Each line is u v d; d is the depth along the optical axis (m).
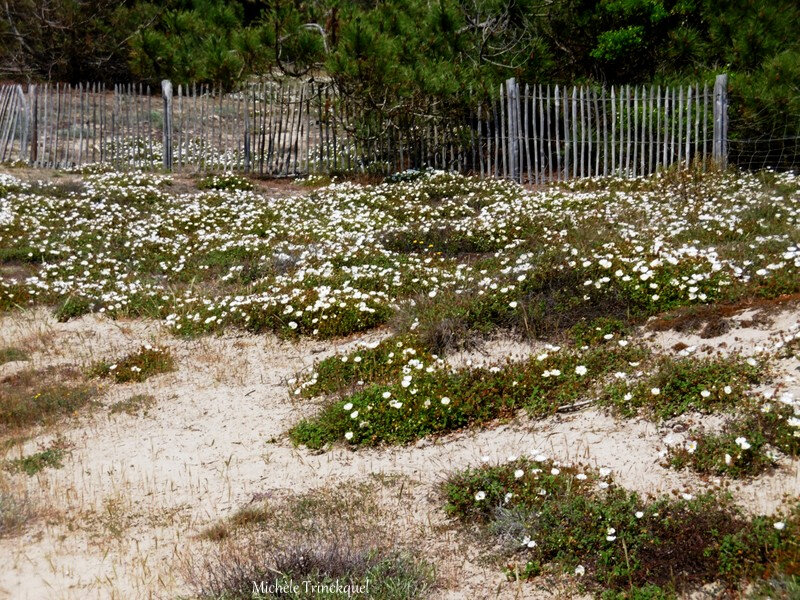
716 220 10.83
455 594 4.63
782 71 15.91
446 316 8.41
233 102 18.97
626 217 11.89
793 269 8.03
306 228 13.55
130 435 7.29
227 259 12.19
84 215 14.65
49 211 14.75
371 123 18.02
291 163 18.80
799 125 15.62
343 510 5.65
